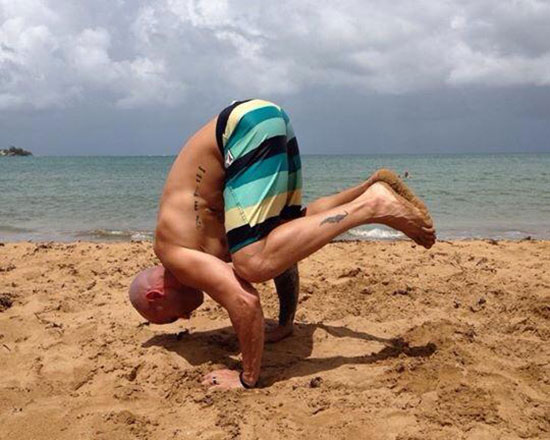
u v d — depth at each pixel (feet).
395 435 10.58
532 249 27.37
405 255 25.48
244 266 12.06
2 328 16.60
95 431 11.04
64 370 13.85
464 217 53.16
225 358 14.37
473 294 19.06
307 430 10.82
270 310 17.93
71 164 281.33
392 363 13.61
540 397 12.00
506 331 15.89
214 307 18.34
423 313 17.25
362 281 20.26
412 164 232.32
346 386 12.49
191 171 12.95
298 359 14.08
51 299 19.24
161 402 12.33
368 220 11.99
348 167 199.41
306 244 11.82
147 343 15.34
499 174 132.57
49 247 29.07
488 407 11.30
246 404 11.78
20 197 76.13
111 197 75.82
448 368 12.80
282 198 12.30
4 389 12.94
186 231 12.93
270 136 12.09
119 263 24.86
